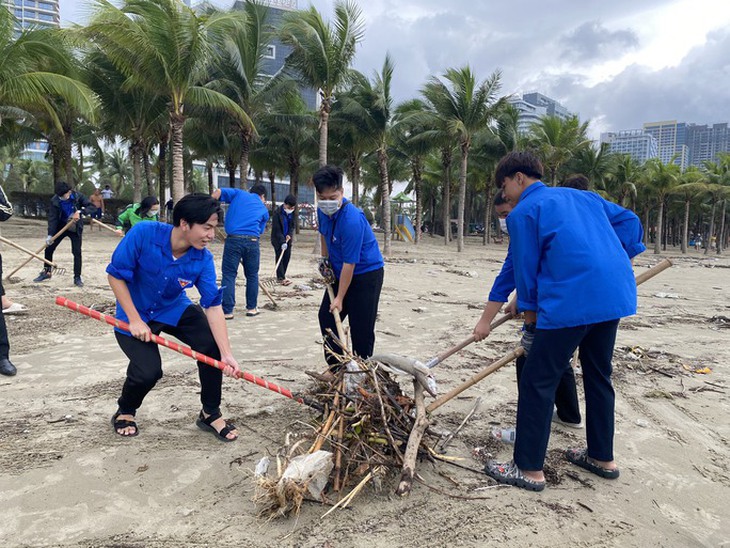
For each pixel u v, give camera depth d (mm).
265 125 26234
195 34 14289
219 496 2682
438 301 9195
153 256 3006
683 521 2629
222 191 6953
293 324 6707
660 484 2986
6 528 2361
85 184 50688
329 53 16578
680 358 5691
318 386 3264
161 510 2543
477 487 2848
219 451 3160
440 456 3035
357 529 2430
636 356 5625
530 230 2764
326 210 3666
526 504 2701
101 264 11406
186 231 2943
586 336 2990
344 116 20375
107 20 13266
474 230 65000
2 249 13828
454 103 21938
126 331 3160
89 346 5324
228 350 3209
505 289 3209
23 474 2805
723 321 8234
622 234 3121
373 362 3154
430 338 6273
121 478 2812
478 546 2338
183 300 3363
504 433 3451
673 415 4027
